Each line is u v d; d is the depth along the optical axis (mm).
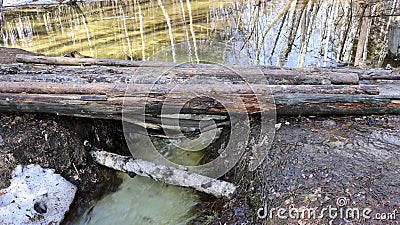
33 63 3287
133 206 2648
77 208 2578
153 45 6246
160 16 8203
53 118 2729
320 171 2264
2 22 8039
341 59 5523
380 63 5336
